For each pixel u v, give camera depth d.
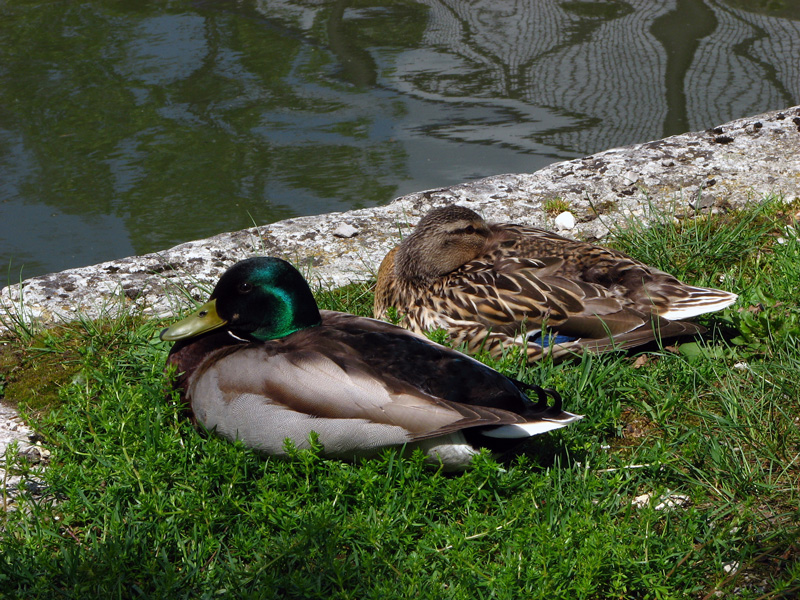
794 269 6.42
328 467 4.32
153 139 10.69
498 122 10.62
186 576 3.84
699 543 4.08
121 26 14.16
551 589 3.72
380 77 11.95
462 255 6.10
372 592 3.66
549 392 4.29
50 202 9.50
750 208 7.59
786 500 4.42
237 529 4.14
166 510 4.22
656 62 11.62
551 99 11.02
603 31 12.88
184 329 4.77
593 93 11.15
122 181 9.88
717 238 7.01
